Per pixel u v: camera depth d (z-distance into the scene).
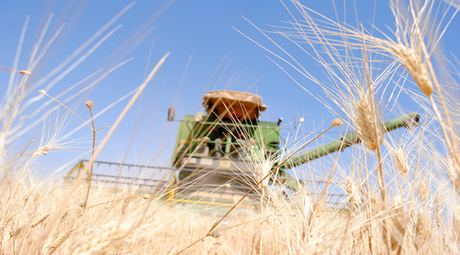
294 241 1.62
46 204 2.21
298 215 1.79
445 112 1.12
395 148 1.75
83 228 1.51
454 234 1.54
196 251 2.92
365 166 1.78
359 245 1.86
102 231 1.10
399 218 1.46
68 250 1.06
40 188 2.14
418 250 1.55
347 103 1.65
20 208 1.91
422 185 1.66
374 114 1.43
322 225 1.61
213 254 2.92
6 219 1.68
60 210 0.91
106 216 1.43
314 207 1.72
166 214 2.09
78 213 1.85
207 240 2.68
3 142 0.64
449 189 1.60
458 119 1.21
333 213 1.74
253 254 2.64
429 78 1.22
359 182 1.79
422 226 1.57
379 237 1.81
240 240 3.25
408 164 1.69
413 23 1.30
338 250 1.57
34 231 1.88
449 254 1.48
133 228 1.11
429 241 1.57
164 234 2.30
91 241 1.05
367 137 1.56
